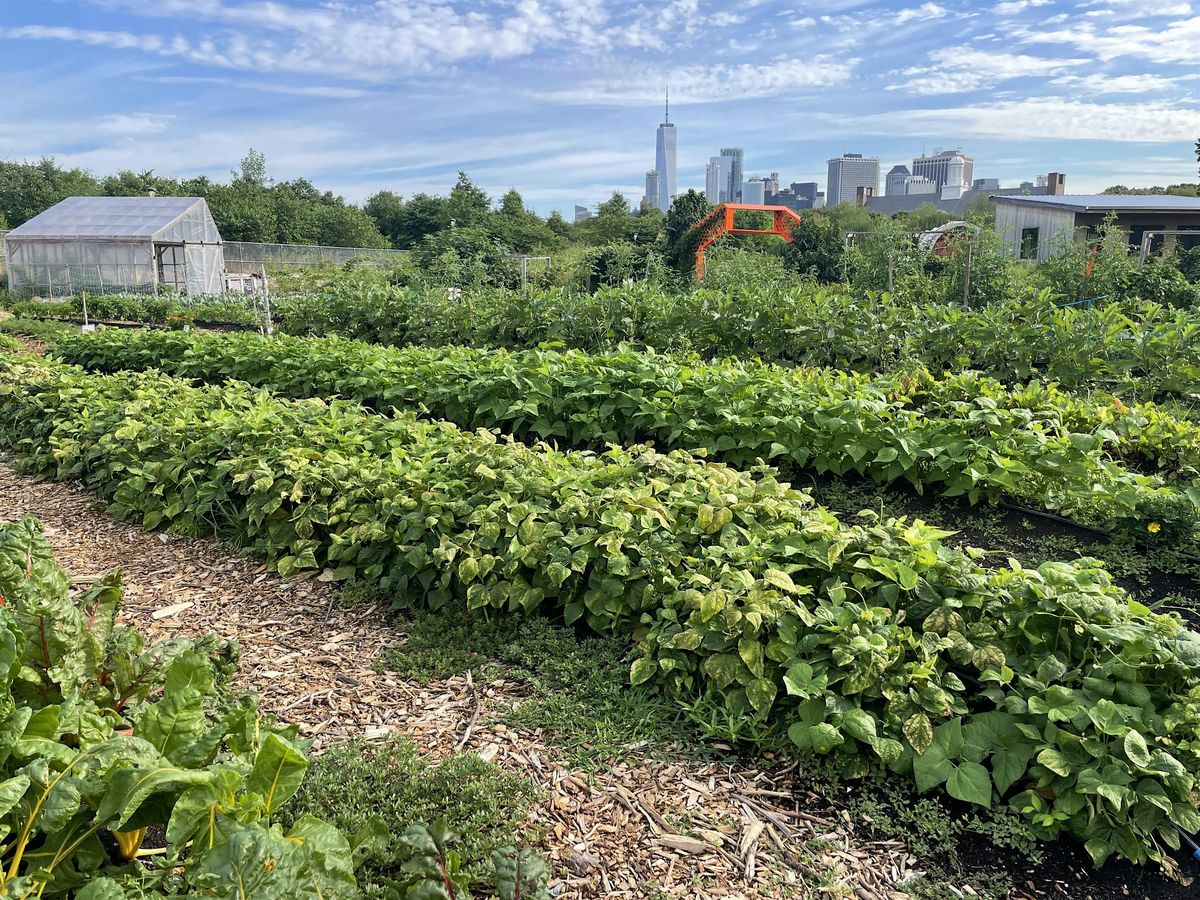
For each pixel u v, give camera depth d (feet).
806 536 13.51
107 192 188.85
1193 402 27.99
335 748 10.74
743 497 15.34
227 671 9.98
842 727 10.52
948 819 9.80
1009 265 51.37
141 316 81.41
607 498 14.98
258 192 193.47
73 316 82.64
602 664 12.91
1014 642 11.48
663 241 92.38
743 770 10.69
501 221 178.19
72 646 8.43
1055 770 9.53
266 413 22.03
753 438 21.20
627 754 10.89
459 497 16.37
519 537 14.62
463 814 9.49
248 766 7.73
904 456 19.42
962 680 11.55
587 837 9.41
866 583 12.34
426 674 12.78
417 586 15.25
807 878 8.98
